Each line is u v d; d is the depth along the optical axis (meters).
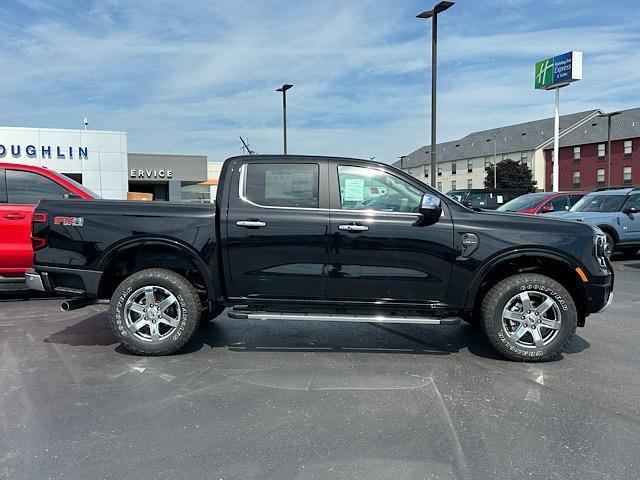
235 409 3.76
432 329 6.15
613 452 3.15
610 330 6.02
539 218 5.00
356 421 3.57
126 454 3.10
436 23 16.25
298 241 4.82
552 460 3.05
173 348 4.93
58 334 5.73
